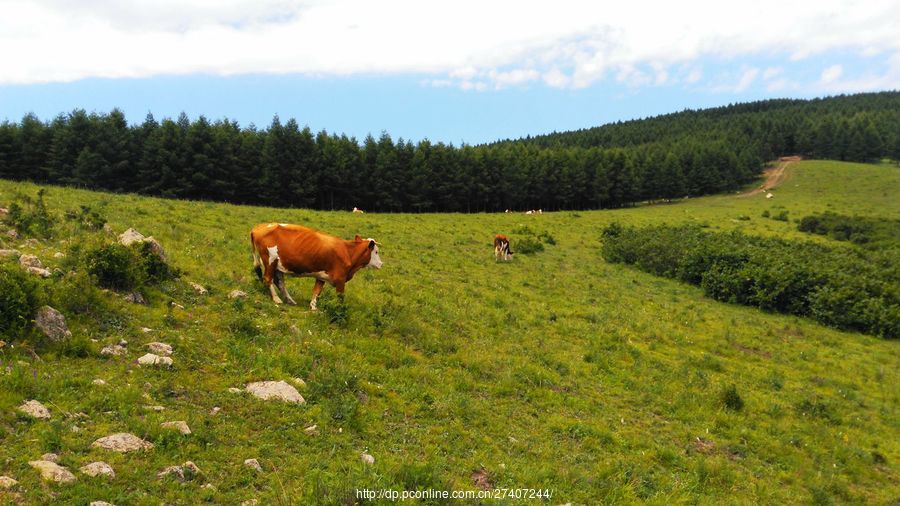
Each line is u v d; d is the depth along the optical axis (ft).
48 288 30.14
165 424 22.50
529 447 30.30
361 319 43.62
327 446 24.84
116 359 27.32
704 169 361.71
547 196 316.19
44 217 46.78
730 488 31.12
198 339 32.32
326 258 43.50
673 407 41.91
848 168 372.79
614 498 26.27
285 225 43.70
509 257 99.09
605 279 96.02
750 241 127.85
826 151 442.50
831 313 81.41
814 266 95.50
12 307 25.62
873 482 36.47
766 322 78.69
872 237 158.20
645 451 33.24
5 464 17.92
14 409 20.86
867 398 53.01
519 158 307.17
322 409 27.86
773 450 37.81
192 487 19.53
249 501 19.58
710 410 42.42
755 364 58.65
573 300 74.38
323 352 35.22
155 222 66.08
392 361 37.63
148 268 38.14
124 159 205.67
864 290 85.81
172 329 32.71
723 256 98.73
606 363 48.52
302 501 19.56
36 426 20.27
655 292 90.68
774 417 44.04
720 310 83.30
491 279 79.56
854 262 104.68
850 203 272.51
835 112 569.23
